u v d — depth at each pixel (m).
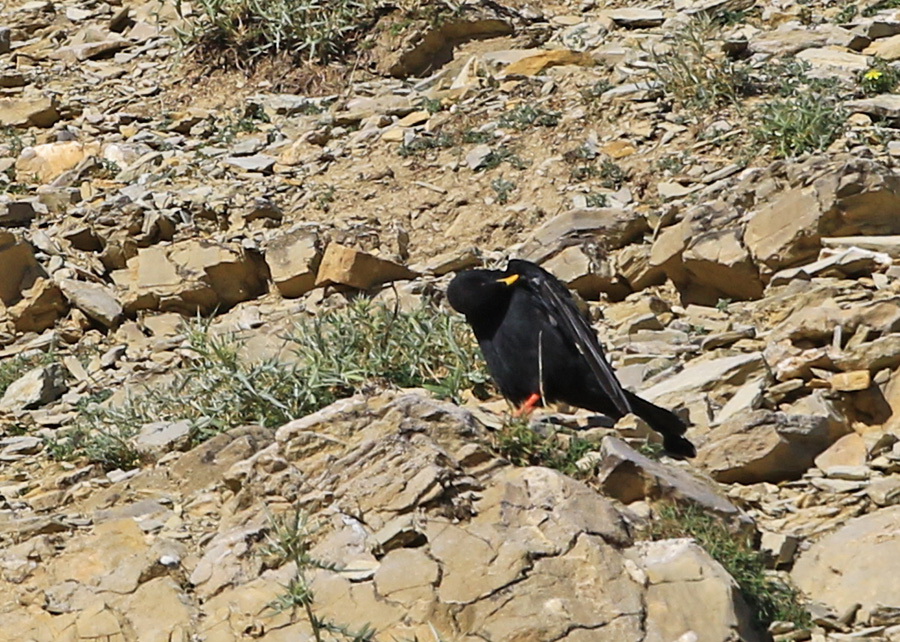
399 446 9.65
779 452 10.80
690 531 9.45
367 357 12.29
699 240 14.14
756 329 13.16
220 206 16.23
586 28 19.95
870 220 13.86
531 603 8.65
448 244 15.73
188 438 11.90
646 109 17.17
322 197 16.47
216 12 20.00
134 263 15.56
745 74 17.42
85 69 20.42
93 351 14.59
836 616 9.24
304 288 15.05
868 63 17.95
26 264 15.23
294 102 18.81
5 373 14.12
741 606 8.77
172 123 18.69
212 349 12.97
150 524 10.09
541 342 10.92
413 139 17.42
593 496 9.31
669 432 10.75
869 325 11.96
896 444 10.92
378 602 8.79
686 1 20.56
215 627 8.96
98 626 9.09
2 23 21.84
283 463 9.88
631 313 13.98
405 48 19.41
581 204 15.80
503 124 17.41
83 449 12.24
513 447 9.90
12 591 9.52
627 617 8.55
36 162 17.83
